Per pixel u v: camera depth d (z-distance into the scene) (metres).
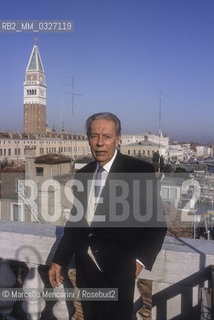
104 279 2.19
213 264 2.29
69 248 2.45
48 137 96.00
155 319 2.51
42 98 163.75
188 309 2.41
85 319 2.34
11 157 78.69
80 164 19.92
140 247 2.12
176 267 2.39
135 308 2.54
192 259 2.35
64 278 2.75
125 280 2.16
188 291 2.40
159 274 2.44
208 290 2.21
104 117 2.33
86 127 2.41
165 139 139.25
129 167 2.22
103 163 2.33
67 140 97.25
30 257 2.83
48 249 2.76
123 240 2.17
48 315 2.92
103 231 2.21
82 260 2.28
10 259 2.90
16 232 2.89
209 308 2.03
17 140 80.19
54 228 3.01
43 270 2.91
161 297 2.48
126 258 2.15
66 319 2.78
